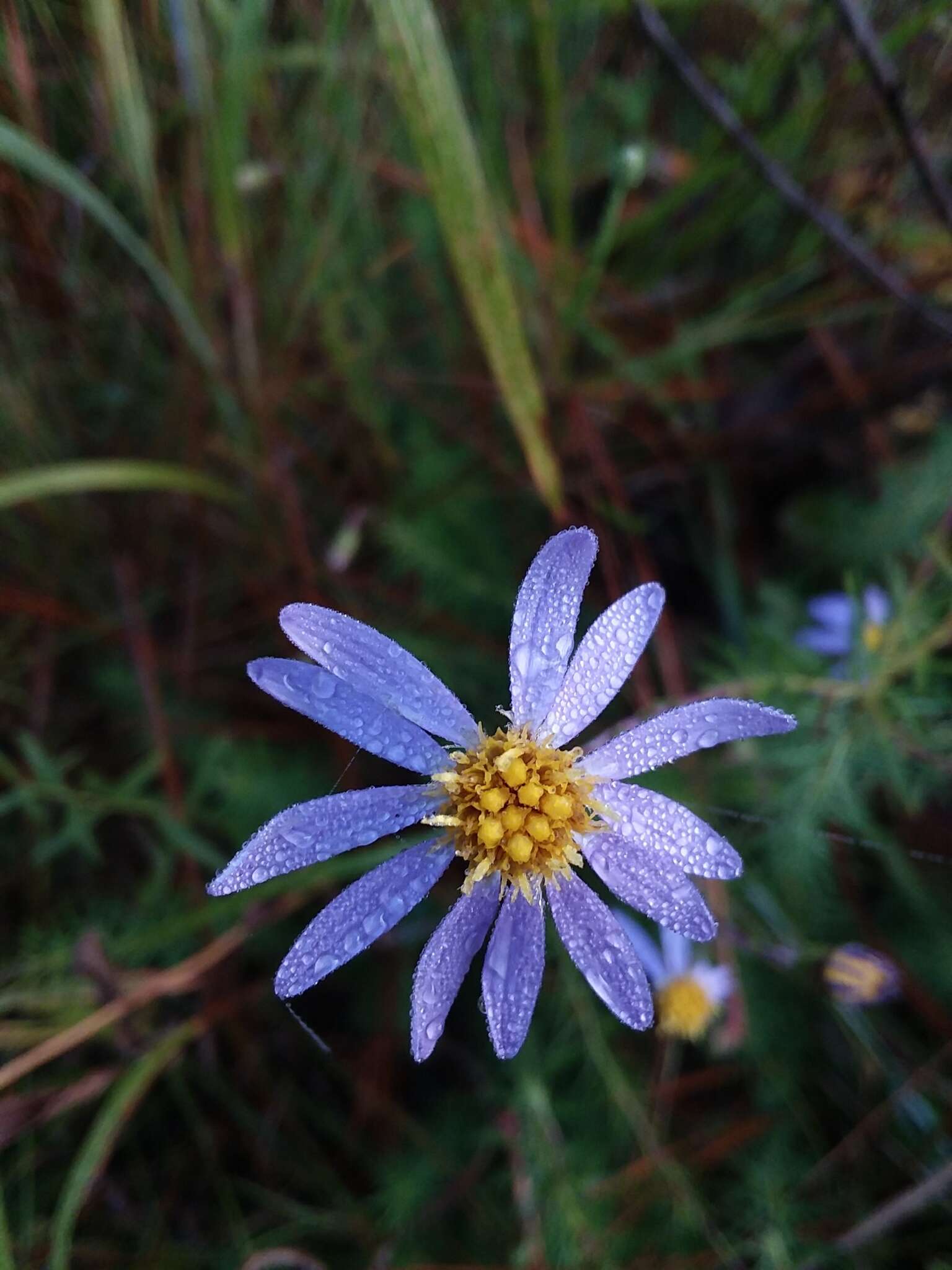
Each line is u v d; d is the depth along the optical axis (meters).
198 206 0.08
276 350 0.08
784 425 0.09
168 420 0.08
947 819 0.08
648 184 0.09
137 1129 0.08
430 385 0.09
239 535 0.08
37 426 0.08
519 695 0.05
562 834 0.05
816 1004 0.08
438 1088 0.08
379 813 0.05
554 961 0.07
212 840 0.08
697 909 0.05
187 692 0.08
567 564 0.05
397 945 0.08
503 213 0.08
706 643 0.09
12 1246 0.07
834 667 0.07
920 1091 0.07
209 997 0.07
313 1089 0.08
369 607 0.09
